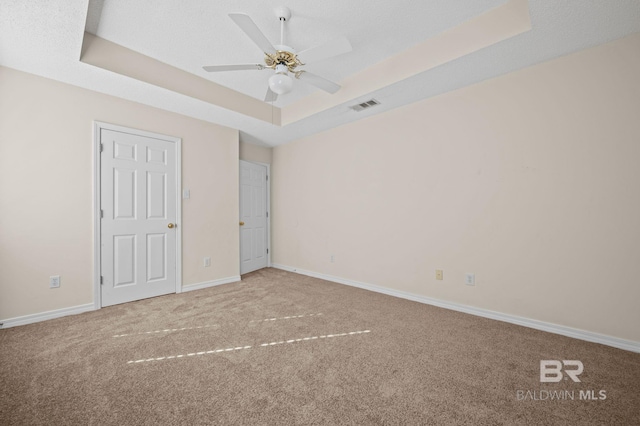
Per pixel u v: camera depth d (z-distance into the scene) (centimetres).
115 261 283
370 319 243
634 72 185
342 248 377
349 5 191
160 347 191
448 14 202
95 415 125
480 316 251
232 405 133
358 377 156
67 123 256
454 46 215
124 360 174
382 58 259
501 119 241
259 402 135
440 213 280
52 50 207
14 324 227
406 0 187
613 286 192
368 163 345
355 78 286
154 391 143
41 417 124
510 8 189
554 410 129
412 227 302
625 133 188
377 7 193
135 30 220
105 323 233
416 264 298
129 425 120
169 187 323
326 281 387
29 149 237
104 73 238
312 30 217
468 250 260
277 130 396
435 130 283
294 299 302
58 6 165
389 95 282
